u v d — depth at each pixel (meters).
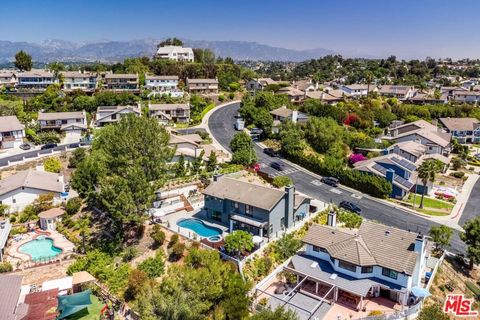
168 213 67.38
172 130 120.94
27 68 189.75
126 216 57.34
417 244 45.69
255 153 97.50
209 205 65.44
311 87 187.12
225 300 40.03
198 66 199.00
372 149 108.38
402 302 44.28
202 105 151.88
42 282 50.81
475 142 134.25
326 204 75.50
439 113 155.00
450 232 58.31
